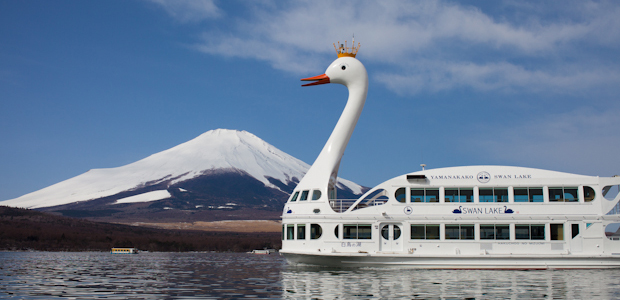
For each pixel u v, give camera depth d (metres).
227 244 142.00
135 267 45.78
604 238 32.00
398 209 33.19
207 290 24.45
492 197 32.94
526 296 21.09
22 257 69.81
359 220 33.22
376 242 32.94
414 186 33.41
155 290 24.61
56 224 152.12
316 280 27.28
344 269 33.38
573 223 32.34
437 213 33.00
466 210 32.88
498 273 30.33
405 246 32.84
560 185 32.69
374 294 21.75
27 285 27.16
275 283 26.95
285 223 34.78
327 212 33.44
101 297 21.81
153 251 126.00
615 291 22.56
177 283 28.41
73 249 117.00
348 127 34.97
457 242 32.59
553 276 28.56
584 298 20.61
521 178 32.97
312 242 33.41
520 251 32.28
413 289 23.20
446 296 21.09
